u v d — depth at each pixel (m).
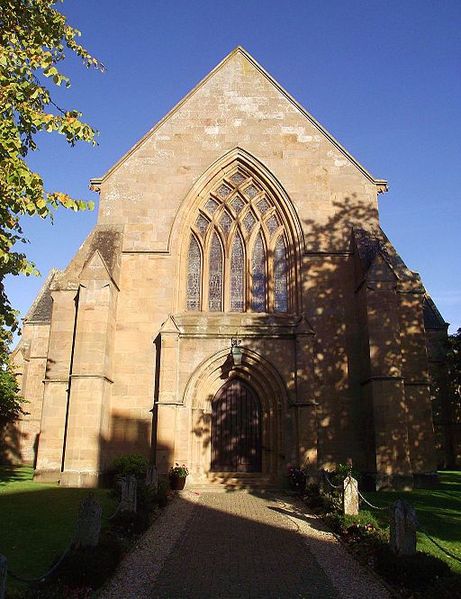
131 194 25.28
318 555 11.36
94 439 21.11
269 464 22.78
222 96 26.55
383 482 20.62
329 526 13.99
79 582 8.46
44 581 8.04
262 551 11.65
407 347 22.97
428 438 22.03
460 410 41.09
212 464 23.19
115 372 23.33
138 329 23.78
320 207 25.16
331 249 24.64
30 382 41.75
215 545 12.14
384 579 9.50
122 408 22.97
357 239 24.27
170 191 25.34
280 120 26.20
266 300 24.66
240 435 23.53
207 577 9.79
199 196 25.56
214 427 23.61
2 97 11.98
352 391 23.14
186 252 25.14
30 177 11.24
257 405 23.88
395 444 20.97
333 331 23.78
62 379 23.03
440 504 17.20
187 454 22.33
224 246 25.25
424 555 9.41
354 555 11.17
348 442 22.58
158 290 24.22
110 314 22.78
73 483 20.61
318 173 25.53
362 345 23.06
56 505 16.08
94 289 22.52
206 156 25.75
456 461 40.31
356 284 24.05
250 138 25.95
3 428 38.88
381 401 21.38
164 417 22.16
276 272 25.05
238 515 15.89
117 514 12.90
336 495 15.63
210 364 23.22
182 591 9.00
